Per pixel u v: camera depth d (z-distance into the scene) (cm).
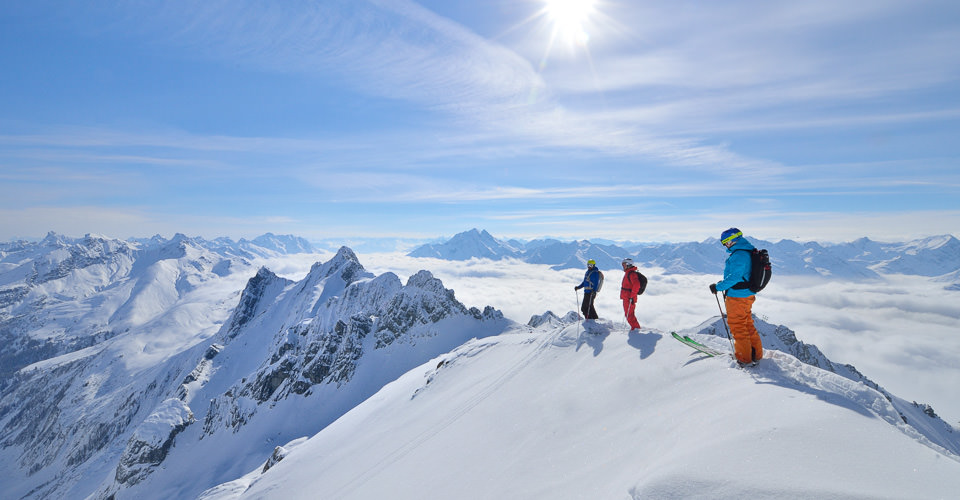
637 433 734
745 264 779
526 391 1240
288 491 2358
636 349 1088
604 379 1023
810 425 505
